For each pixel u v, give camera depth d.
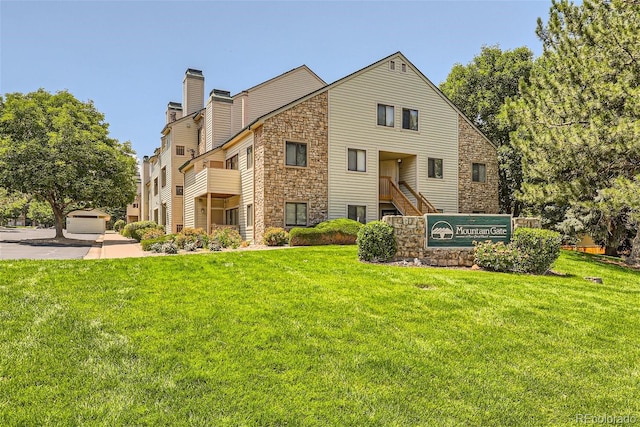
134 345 4.77
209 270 8.80
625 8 12.76
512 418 3.74
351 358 4.71
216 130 24.31
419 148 21.23
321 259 10.80
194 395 3.77
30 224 72.62
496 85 27.39
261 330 5.37
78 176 24.41
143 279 7.80
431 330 5.74
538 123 14.12
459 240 11.25
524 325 6.16
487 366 4.76
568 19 14.34
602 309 7.16
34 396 3.65
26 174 22.41
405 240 11.30
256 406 3.64
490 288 8.15
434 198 21.48
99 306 6.08
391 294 7.35
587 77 13.02
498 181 23.88
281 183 17.92
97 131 27.00
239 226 20.70
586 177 13.35
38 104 25.34
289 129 18.20
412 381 4.29
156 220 34.75
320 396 3.88
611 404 4.09
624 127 11.50
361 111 19.83
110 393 3.76
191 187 24.11
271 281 7.98
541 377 4.57
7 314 5.59
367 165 19.86
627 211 14.95
